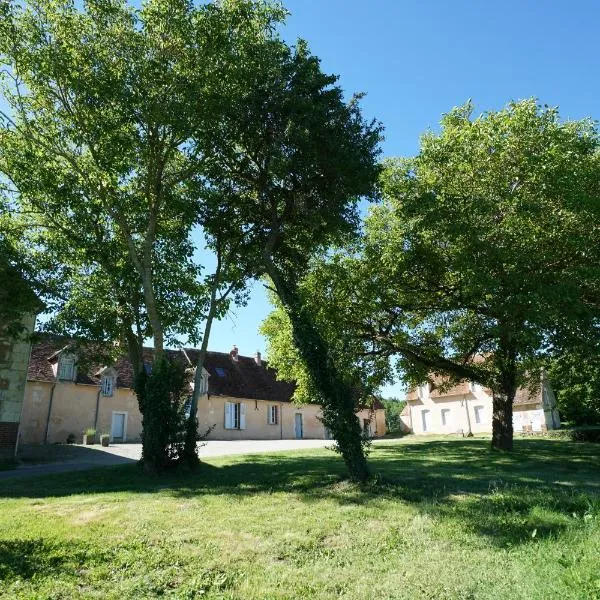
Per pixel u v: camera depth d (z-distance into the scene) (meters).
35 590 5.62
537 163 13.84
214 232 17.17
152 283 16.36
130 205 16.84
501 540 7.27
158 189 15.91
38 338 17.78
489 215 14.70
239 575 6.17
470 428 43.25
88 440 30.34
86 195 16.44
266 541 7.42
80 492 11.59
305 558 6.78
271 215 15.66
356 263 18.84
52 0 14.12
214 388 39.75
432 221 14.82
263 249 15.50
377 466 14.44
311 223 15.62
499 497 9.53
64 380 32.41
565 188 13.45
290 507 9.50
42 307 17.61
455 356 21.27
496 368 20.66
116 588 5.73
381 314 19.67
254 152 15.87
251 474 13.78
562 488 10.71
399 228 17.31
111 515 8.97
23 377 21.20
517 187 14.65
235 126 15.27
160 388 14.55
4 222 17.05
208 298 18.19
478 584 5.71
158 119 14.39
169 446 14.36
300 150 14.02
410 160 17.56
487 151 15.17
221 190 17.08
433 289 18.36
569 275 13.95
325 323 18.41
